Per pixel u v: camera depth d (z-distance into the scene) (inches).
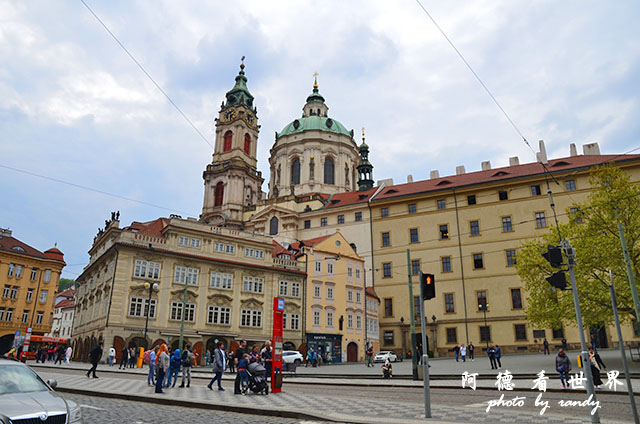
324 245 2421.3
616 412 561.9
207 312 1966.0
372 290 2669.8
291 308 2196.1
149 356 910.4
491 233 2484.0
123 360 1535.4
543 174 2415.1
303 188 3464.6
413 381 1063.0
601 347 2119.8
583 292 1248.2
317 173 3486.7
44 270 3021.7
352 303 2426.2
